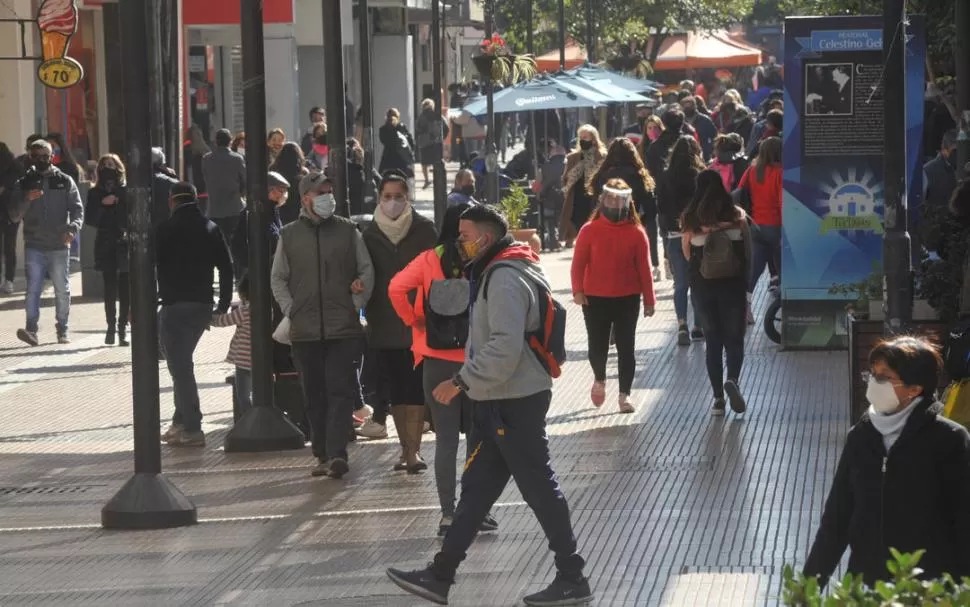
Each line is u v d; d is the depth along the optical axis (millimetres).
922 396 10109
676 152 29391
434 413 16344
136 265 17172
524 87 49531
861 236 27578
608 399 24391
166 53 36219
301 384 20156
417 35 98250
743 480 18219
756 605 13102
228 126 63375
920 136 25219
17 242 45312
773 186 30031
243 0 21625
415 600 13711
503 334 13023
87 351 31578
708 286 22359
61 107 49344
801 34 27062
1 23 45750
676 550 15125
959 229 19156
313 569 14969
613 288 22812
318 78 73625
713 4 85062
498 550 15438
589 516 16641
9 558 15938
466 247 13391
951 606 7898
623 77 55438
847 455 10281
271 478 19734
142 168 17031
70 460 21578
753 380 25375
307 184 18953
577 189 32406
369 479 19391
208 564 15344
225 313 22266
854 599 8016
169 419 24297
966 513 10023
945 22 30875
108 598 14133
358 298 18891
